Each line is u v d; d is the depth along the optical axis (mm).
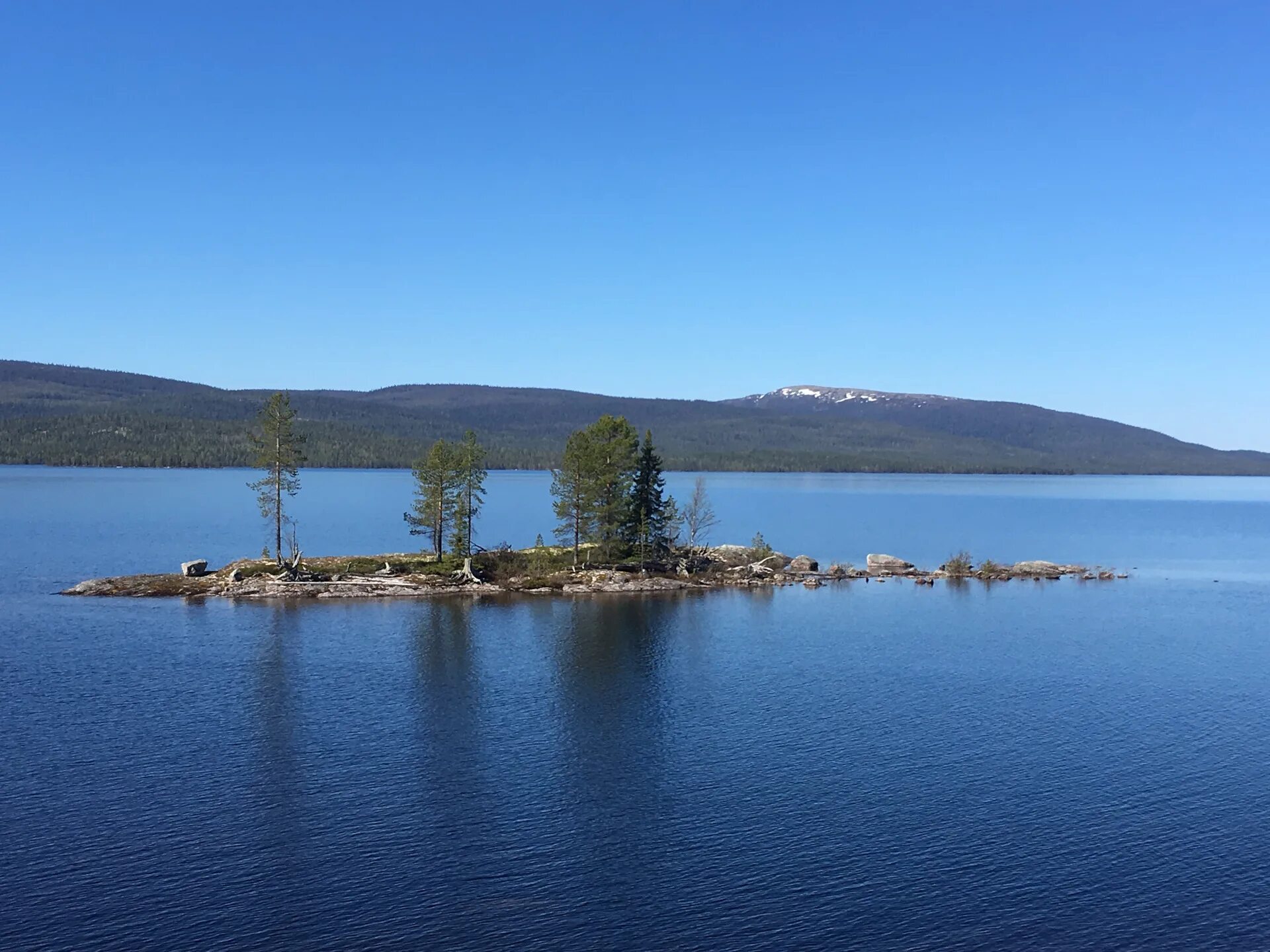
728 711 65125
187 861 42781
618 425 127438
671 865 43125
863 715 64500
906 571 136375
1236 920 39031
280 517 115938
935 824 47281
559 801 49781
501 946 36875
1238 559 164875
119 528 185375
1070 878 42250
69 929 37469
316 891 40531
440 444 121938
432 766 54375
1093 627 95875
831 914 39312
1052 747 58219
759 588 120500
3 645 81438
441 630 90562
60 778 51469
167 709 63812
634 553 127875
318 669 74938
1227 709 66000
